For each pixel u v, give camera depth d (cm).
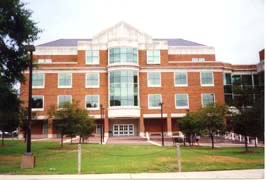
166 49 5188
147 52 5162
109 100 4922
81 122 2925
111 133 5041
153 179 1190
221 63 5169
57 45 5934
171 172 1382
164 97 5050
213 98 5072
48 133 4853
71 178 1228
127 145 3122
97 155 2181
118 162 1773
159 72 5119
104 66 5072
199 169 1463
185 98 5066
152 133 5025
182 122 3297
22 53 2514
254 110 2481
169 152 2356
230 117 2850
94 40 5322
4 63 2522
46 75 5019
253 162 1747
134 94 4934
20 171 1438
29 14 2558
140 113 4969
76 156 2141
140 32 5347
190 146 3170
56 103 4944
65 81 5031
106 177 1247
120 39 5003
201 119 2975
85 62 5088
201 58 5678
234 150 2644
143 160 1856
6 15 2366
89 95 5000
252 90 2603
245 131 2494
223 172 1359
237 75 5481
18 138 4662
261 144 3431
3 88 2245
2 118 2611
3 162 1856
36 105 4919
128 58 4962
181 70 5134
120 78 4919
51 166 1639
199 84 5106
